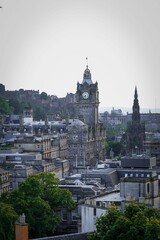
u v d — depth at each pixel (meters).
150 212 163.12
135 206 164.50
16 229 142.62
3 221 181.88
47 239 153.50
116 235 152.38
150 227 146.88
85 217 191.00
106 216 160.50
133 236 149.75
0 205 192.25
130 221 153.88
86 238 159.62
